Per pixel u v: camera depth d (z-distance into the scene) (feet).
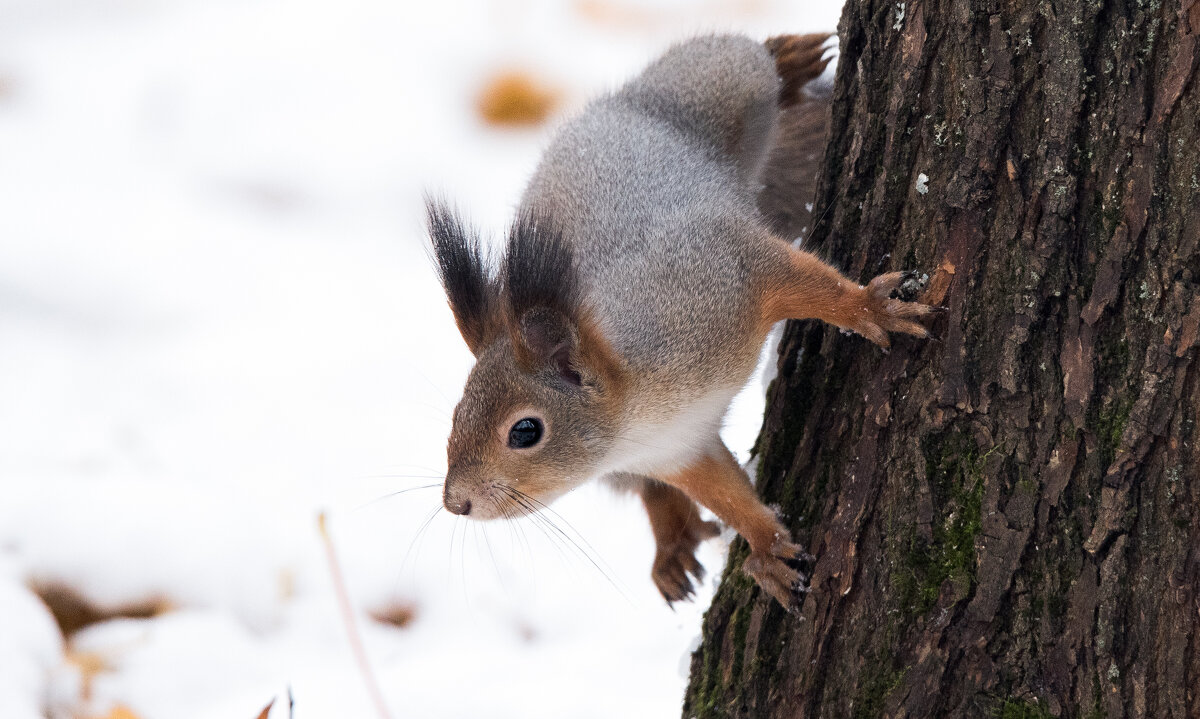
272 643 28.48
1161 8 15.60
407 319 42.68
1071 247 16.12
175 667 26.73
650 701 26.53
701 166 22.24
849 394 18.74
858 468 17.98
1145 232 15.60
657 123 23.16
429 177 48.06
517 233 19.98
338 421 37.42
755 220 21.49
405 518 32.71
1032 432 16.28
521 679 27.61
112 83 53.42
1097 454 15.80
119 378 38.99
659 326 20.08
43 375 38.58
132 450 34.78
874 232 18.53
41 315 41.50
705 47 24.90
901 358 17.81
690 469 20.72
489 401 19.77
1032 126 16.46
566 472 20.17
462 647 29.09
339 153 49.85
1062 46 16.17
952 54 17.33
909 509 17.06
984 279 16.87
